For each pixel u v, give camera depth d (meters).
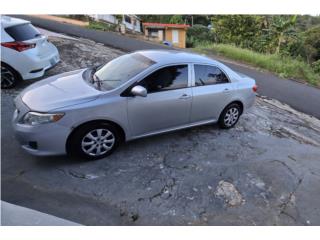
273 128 5.98
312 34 20.28
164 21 30.28
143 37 19.91
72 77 4.37
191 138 4.89
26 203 3.08
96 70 4.67
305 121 7.05
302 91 9.97
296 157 4.83
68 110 3.48
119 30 19.27
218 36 22.64
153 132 4.32
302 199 3.73
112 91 3.79
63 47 9.15
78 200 3.21
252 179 3.96
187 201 3.40
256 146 4.96
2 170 3.53
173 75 4.28
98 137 3.81
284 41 17.59
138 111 3.98
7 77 5.68
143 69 4.07
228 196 3.57
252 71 11.98
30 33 5.86
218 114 5.09
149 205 3.27
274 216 3.35
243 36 20.78
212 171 4.02
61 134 3.51
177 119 4.48
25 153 3.90
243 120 6.05
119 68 4.34
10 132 4.34
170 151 4.38
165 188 3.56
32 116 3.46
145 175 3.75
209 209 3.33
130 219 3.05
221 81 4.96
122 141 4.14
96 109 3.63
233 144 4.88
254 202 3.54
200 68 4.62
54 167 3.69
